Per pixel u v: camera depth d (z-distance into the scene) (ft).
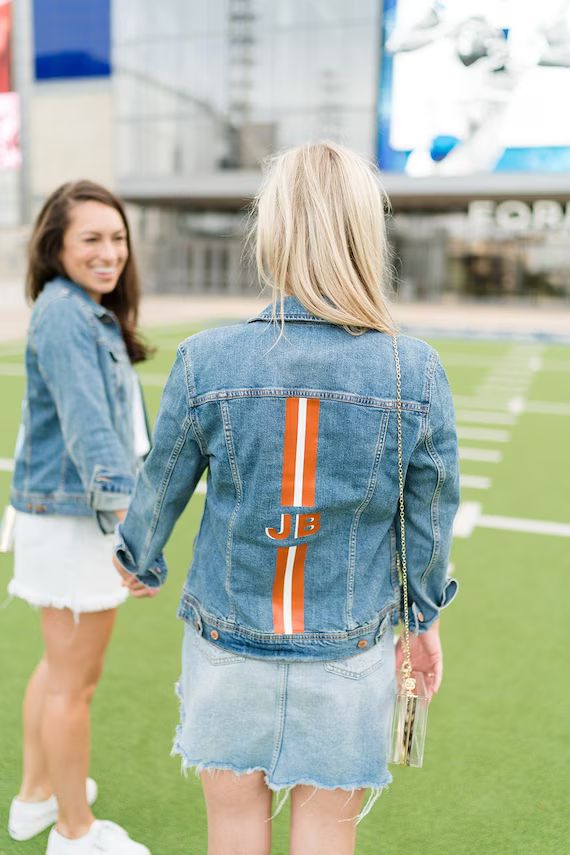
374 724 4.83
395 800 7.93
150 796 7.98
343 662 4.70
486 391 35.01
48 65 98.58
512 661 10.85
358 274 4.58
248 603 4.69
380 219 4.64
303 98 88.43
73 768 6.70
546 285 93.97
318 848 4.96
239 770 4.83
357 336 4.56
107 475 5.83
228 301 96.17
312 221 4.47
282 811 7.75
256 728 4.77
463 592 13.25
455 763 8.54
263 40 88.69
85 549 6.34
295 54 87.66
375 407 4.46
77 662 6.56
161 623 12.01
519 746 8.86
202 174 93.61
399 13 81.51
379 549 4.84
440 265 96.73
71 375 5.97
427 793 8.05
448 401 4.64
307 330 4.54
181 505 4.98
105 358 6.36
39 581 6.41
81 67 97.35
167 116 94.68
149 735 9.04
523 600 12.95
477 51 79.66
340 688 4.69
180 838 7.39
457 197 86.74
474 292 96.37
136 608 12.56
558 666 10.73
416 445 4.54
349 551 4.65
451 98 81.66
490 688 10.11
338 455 4.48
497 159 81.82
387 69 83.15
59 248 6.54
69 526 6.32
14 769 8.39
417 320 72.90
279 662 4.66
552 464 22.45
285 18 87.35
